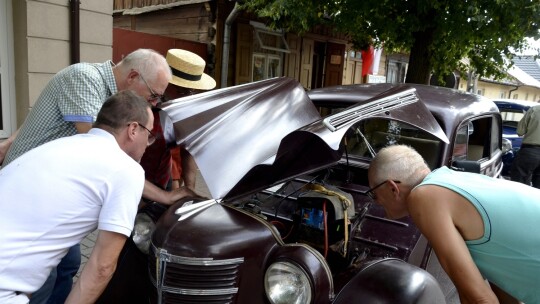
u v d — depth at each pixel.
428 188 1.68
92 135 1.83
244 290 1.94
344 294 1.88
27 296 1.70
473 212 1.62
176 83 3.63
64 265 2.61
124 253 2.33
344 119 2.21
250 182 2.41
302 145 2.39
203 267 1.89
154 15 9.28
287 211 2.62
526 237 1.59
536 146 6.86
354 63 12.19
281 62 9.86
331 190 2.44
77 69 2.41
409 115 2.48
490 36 6.06
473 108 3.32
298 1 6.40
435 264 2.63
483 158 3.87
